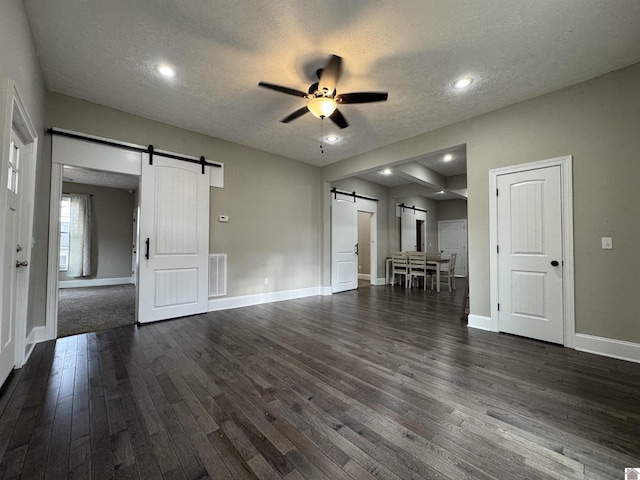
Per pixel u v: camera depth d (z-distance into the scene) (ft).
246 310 14.62
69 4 6.45
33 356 8.53
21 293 7.81
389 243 26.07
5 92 5.52
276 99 10.60
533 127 10.36
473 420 5.52
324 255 19.45
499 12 6.60
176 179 12.91
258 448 4.73
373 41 7.57
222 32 7.29
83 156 10.66
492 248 11.28
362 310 14.76
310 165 19.03
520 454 4.61
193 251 13.42
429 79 9.29
